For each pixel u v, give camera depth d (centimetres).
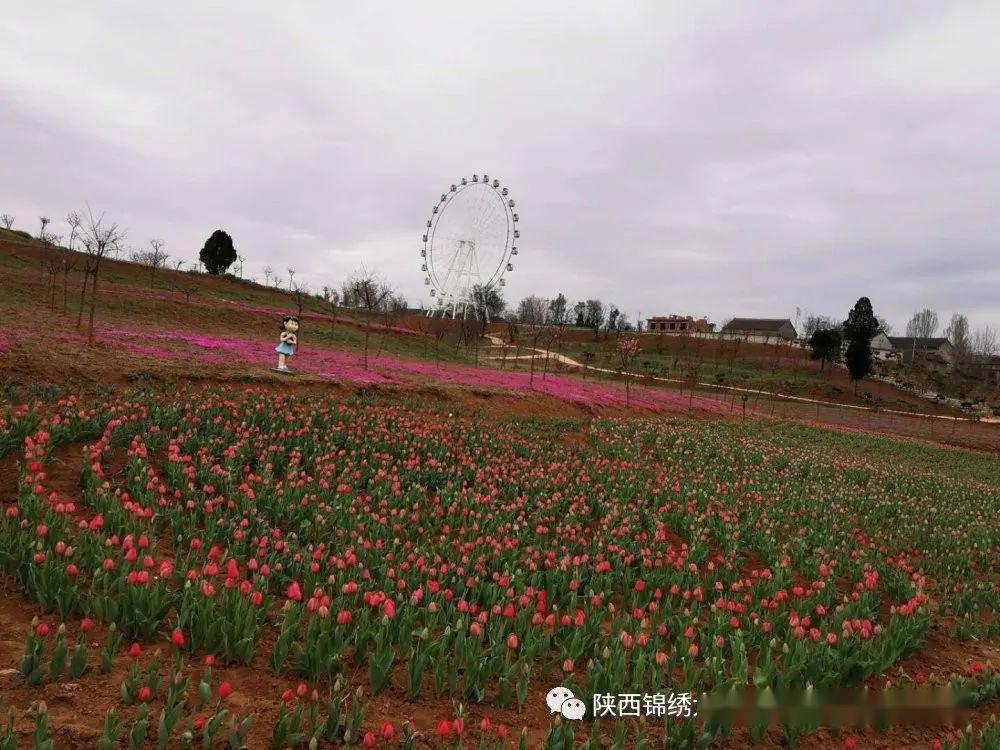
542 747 541
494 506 1277
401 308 9188
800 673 703
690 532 1308
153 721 504
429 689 632
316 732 500
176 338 3070
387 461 1418
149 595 641
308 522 972
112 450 1226
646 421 3288
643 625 725
